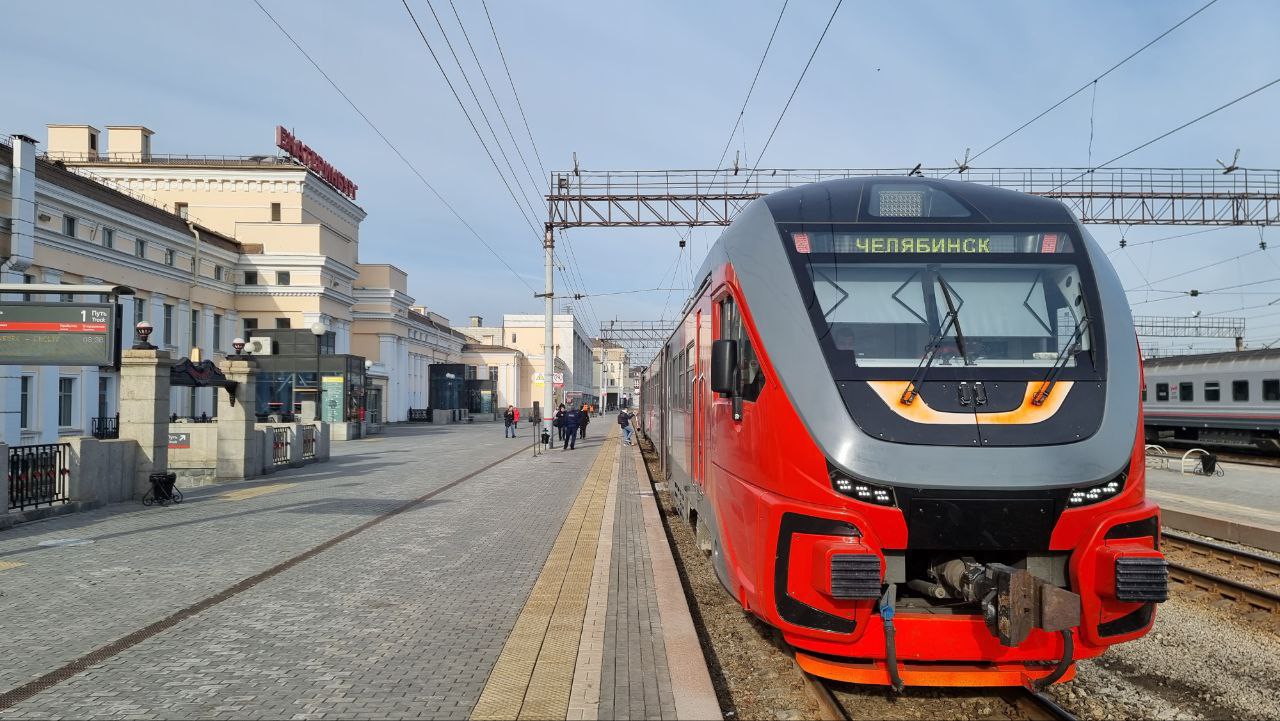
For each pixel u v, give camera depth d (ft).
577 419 91.66
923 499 14.26
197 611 21.54
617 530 34.45
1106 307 16.76
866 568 13.98
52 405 94.73
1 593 23.53
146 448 45.14
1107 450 14.84
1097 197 74.18
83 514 39.68
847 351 15.99
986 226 17.93
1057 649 14.53
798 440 15.24
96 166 151.64
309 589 23.98
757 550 16.05
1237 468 70.85
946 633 14.51
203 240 132.26
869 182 19.47
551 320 81.51
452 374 199.31
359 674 16.53
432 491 49.32
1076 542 14.48
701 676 15.85
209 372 55.67
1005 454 14.58
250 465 58.80
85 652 18.10
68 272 98.12
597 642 18.39
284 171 153.38
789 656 18.86
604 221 76.38
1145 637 21.66
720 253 21.11
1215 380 86.69
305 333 116.88
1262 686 17.87
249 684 15.98
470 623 20.29
